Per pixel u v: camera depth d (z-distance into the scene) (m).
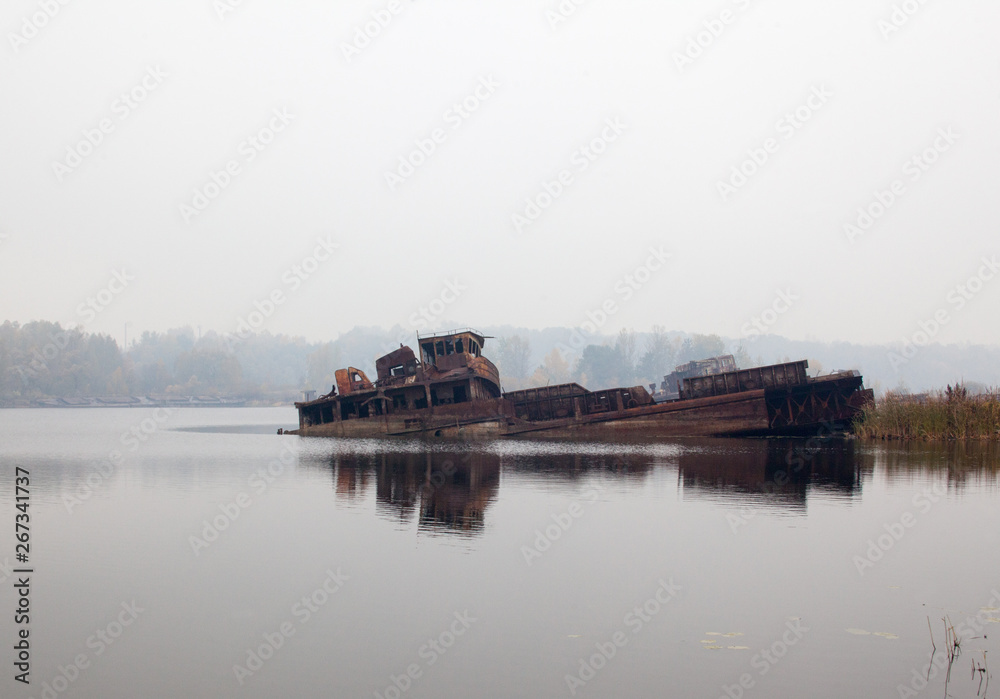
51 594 21.52
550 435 82.94
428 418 85.81
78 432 105.44
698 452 60.06
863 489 39.09
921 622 19.28
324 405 92.50
